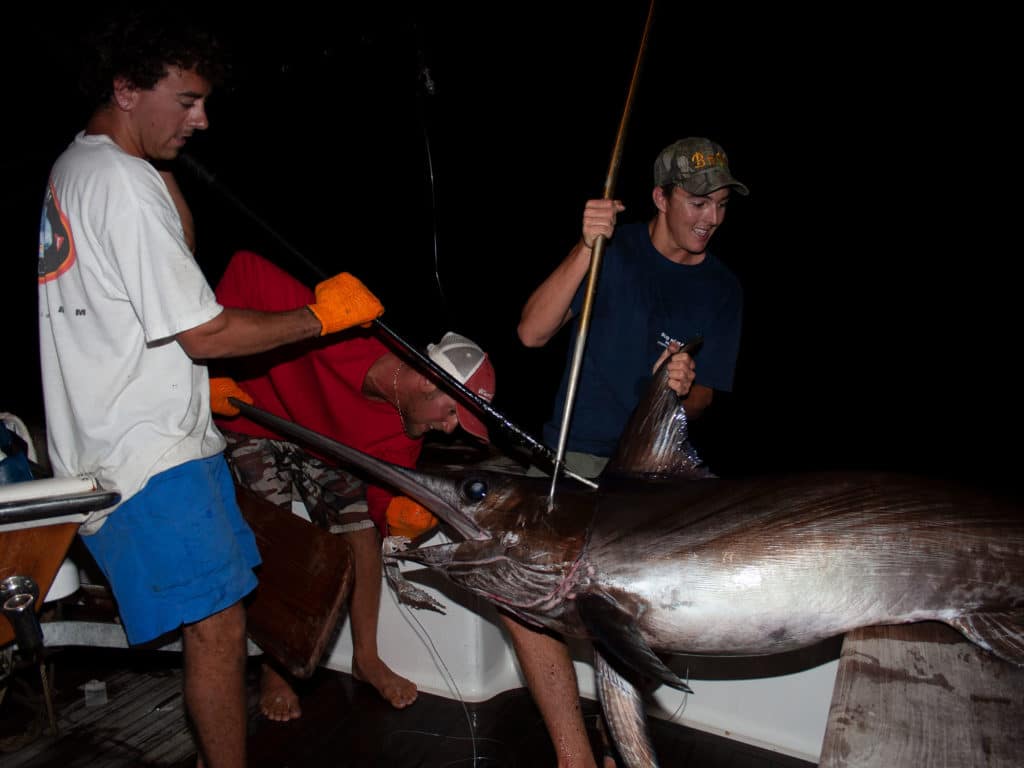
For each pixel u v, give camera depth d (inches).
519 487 83.9
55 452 78.0
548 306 96.4
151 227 70.5
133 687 113.6
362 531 111.7
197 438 79.3
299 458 112.8
